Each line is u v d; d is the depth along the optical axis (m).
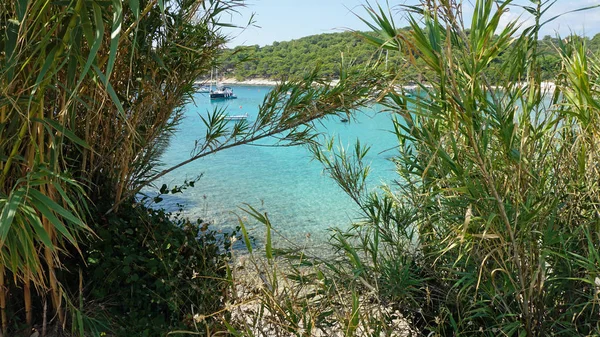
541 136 2.55
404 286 2.92
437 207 3.01
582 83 2.35
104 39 3.25
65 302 3.43
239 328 2.98
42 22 2.38
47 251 3.10
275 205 11.12
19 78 2.58
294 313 2.42
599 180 2.59
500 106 2.24
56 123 2.52
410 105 2.60
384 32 2.19
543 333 2.41
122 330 3.37
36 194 2.40
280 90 4.18
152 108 4.29
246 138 4.36
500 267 2.43
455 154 2.36
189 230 4.18
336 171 3.95
